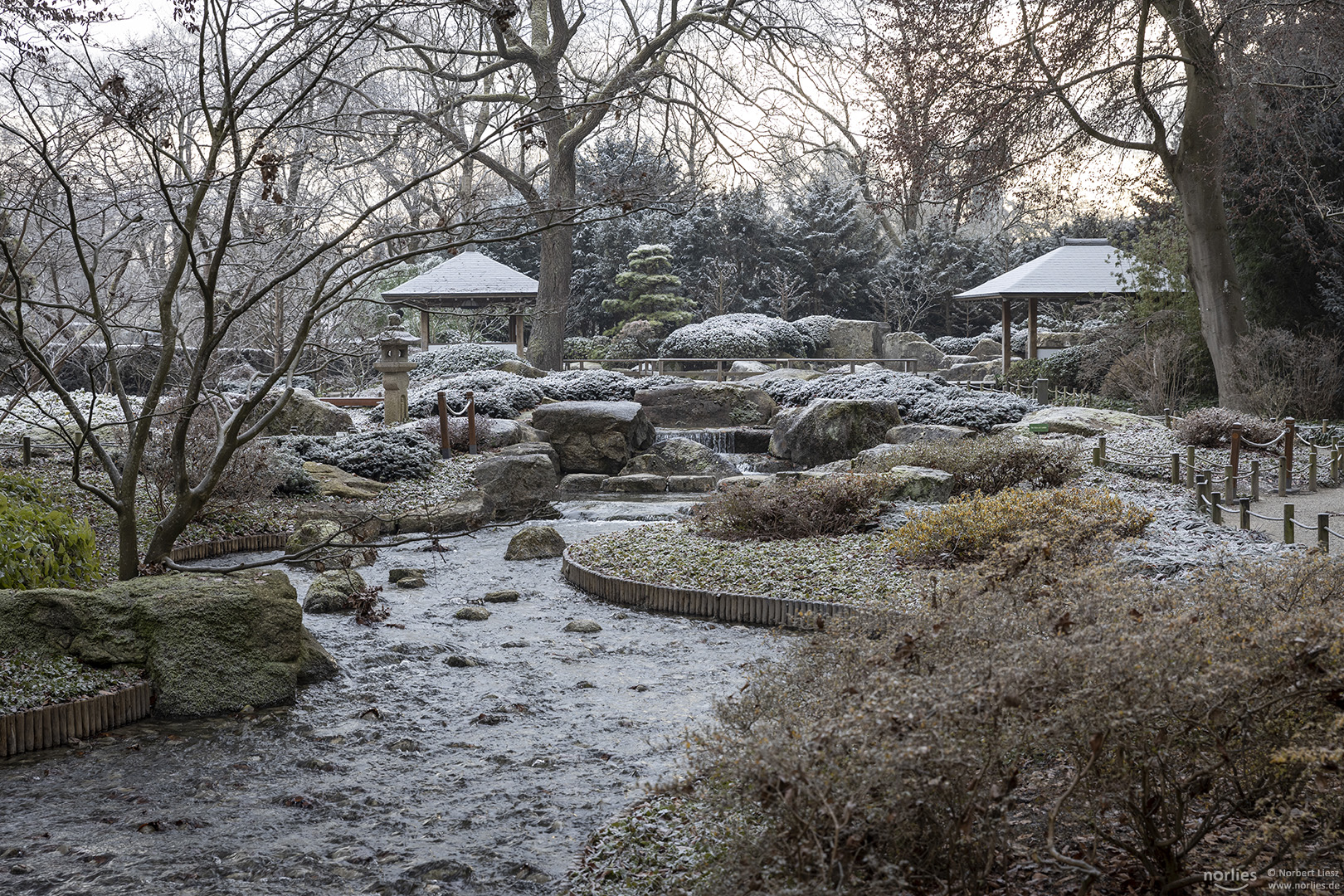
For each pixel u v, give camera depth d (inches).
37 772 229.9
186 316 627.2
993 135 835.4
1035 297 1230.9
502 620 382.6
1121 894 138.6
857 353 1612.9
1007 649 128.9
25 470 563.2
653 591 397.1
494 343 1428.4
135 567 307.3
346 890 174.4
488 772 231.0
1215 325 908.0
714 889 129.4
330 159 473.1
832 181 2047.2
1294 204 925.2
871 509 490.9
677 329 1644.9
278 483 602.9
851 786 112.0
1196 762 133.8
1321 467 666.8
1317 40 804.0
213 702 271.3
